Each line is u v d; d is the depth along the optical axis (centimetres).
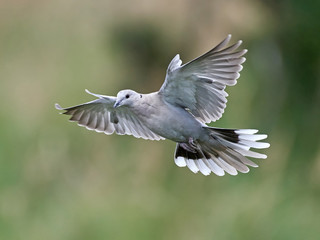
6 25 1847
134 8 1741
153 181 1563
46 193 1566
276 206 1384
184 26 1692
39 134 1634
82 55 1734
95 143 1627
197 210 1481
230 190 1477
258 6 1673
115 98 824
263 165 1506
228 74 728
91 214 1491
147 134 859
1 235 1489
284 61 1630
